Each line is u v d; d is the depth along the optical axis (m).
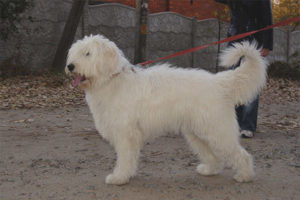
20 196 3.39
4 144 5.31
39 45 12.66
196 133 3.72
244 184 3.74
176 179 3.91
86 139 5.69
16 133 5.99
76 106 8.65
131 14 14.70
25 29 12.14
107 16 13.87
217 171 4.06
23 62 12.30
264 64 3.79
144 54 11.34
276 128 6.64
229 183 3.79
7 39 11.91
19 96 9.26
